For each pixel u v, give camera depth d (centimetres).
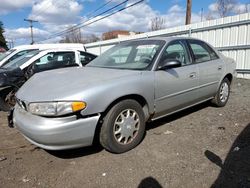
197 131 419
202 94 480
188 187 270
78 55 730
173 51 429
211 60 507
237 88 795
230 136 394
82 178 293
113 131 336
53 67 643
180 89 421
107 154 348
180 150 352
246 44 973
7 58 841
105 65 443
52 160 339
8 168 321
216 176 287
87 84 323
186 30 1219
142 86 361
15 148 379
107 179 289
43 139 298
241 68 1003
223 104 553
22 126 321
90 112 309
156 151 352
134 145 361
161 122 465
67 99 298
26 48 890
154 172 299
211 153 341
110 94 324
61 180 291
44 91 323
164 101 397
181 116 497
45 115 303
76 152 357
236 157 328
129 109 351
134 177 291
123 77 350
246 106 557
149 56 407
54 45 925
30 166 325
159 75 386
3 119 526
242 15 973
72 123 300
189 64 450
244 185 268
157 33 1396
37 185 284
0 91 537
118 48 482
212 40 1103
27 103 320
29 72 599
